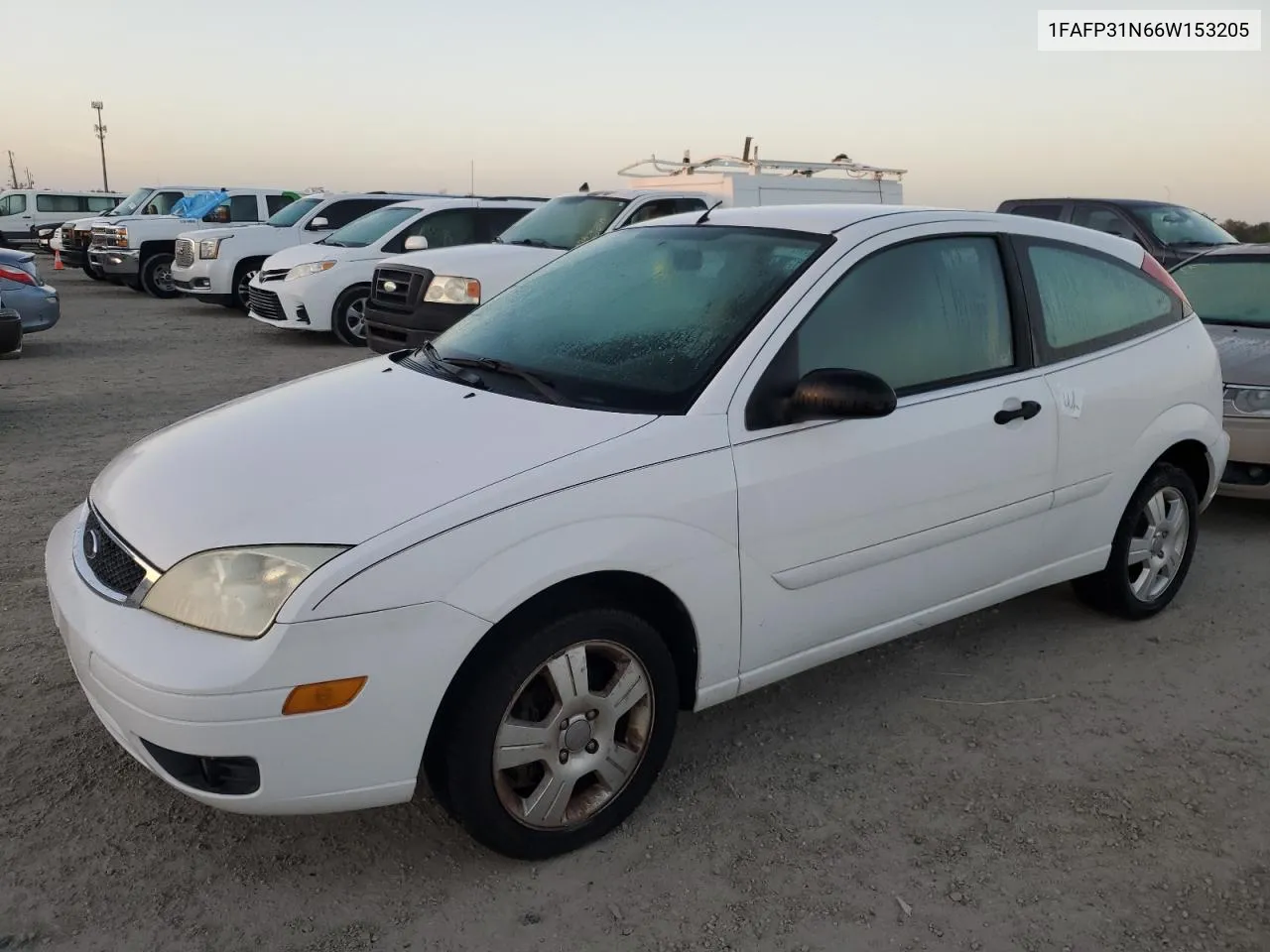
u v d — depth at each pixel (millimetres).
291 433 3020
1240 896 2770
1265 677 4027
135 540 2672
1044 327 3869
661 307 3428
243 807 2484
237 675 2367
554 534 2637
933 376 3520
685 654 3059
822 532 3174
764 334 3129
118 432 7750
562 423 2906
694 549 2887
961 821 3088
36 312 11945
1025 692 3889
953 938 2605
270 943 2549
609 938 2592
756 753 3451
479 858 2885
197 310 17266
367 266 12734
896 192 13602
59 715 3525
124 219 19406
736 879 2816
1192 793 3242
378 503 2562
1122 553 4301
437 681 2518
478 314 3959
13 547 5082
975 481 3557
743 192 12164
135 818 3002
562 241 10367
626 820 3049
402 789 2561
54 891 2695
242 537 2510
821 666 4090
